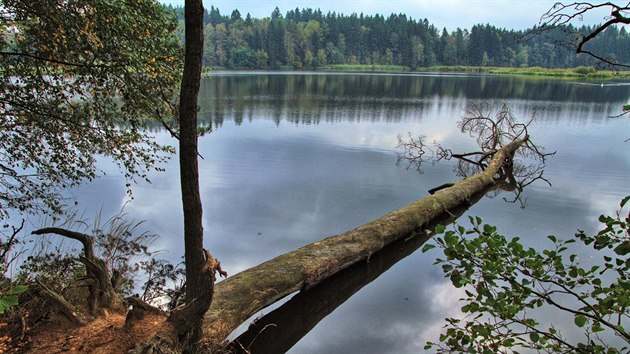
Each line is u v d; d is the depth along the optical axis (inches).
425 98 1180.5
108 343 104.5
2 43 158.7
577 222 299.9
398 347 158.4
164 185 360.8
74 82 181.8
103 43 167.2
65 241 198.8
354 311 186.1
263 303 167.9
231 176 393.1
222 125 685.9
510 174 458.0
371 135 637.9
